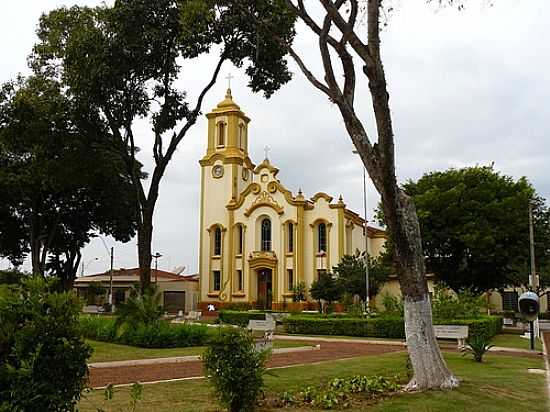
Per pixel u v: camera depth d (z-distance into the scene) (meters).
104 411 8.18
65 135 28.41
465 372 13.19
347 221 52.75
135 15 22.45
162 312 21.34
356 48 10.63
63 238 47.19
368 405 9.06
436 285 34.91
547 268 45.72
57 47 27.41
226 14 22.14
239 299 54.94
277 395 9.80
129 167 26.31
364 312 32.72
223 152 59.28
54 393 5.41
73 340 5.68
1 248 45.81
